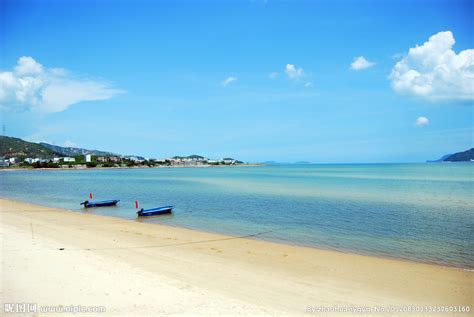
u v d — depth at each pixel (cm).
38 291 1041
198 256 1612
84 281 1141
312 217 2975
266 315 926
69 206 4012
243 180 8931
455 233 2317
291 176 10988
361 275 1383
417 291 1204
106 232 2231
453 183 6869
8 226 2308
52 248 1622
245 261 1548
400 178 8825
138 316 887
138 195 5194
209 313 920
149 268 1343
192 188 6438
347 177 9781
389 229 2448
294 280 1284
